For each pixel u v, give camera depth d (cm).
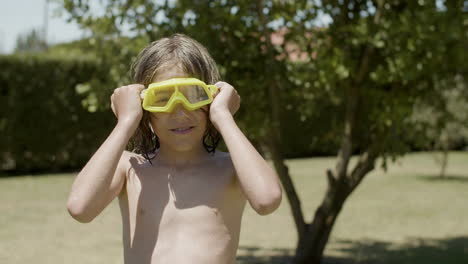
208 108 173
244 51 503
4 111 1420
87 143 1539
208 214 167
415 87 536
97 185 158
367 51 519
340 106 596
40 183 1302
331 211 569
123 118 168
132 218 172
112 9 517
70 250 663
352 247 691
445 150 1435
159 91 166
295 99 575
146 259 165
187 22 495
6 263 600
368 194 1162
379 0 521
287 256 635
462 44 525
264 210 157
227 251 168
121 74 530
